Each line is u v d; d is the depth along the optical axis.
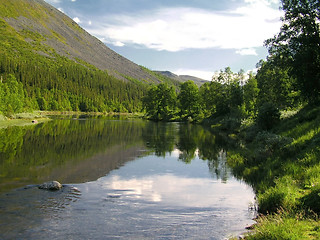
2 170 16.09
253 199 11.77
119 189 12.98
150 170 17.38
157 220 9.16
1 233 7.85
